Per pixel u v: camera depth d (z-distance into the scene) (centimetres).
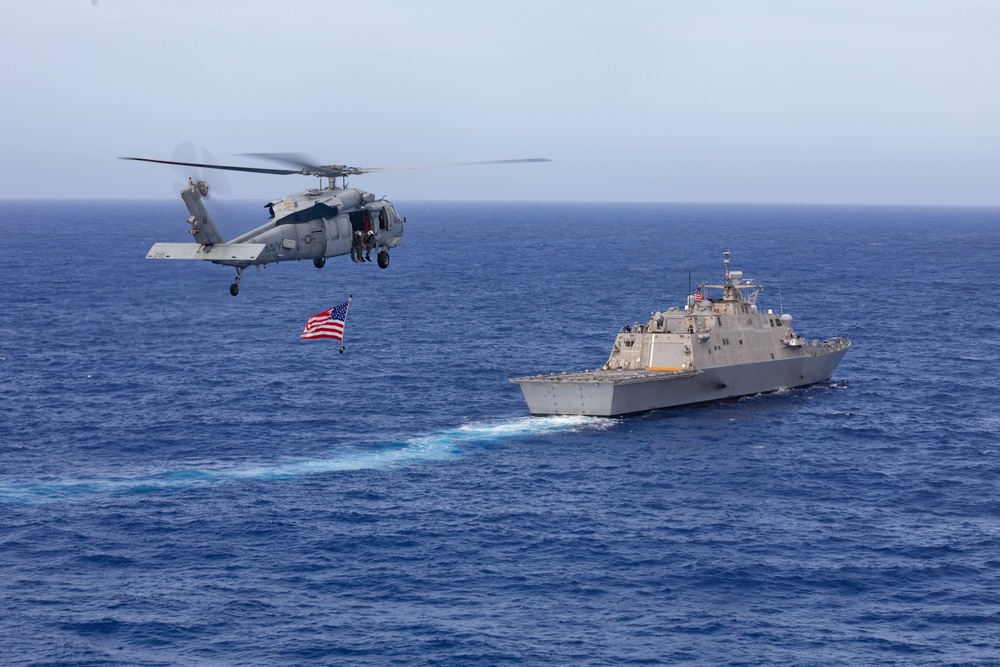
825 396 10050
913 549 6025
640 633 4994
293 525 6316
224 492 6950
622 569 5716
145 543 6038
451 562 5788
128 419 9019
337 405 9581
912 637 4969
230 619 5112
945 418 9200
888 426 8850
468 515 6512
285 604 5272
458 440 8312
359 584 5503
